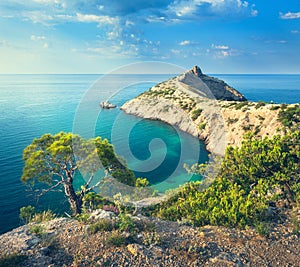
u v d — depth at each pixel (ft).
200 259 20.88
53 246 22.17
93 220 27.45
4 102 374.63
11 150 144.46
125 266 19.25
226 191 39.17
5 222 77.71
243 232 27.14
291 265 21.02
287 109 142.92
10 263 18.85
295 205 37.27
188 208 35.32
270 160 44.57
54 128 189.78
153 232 25.27
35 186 98.43
